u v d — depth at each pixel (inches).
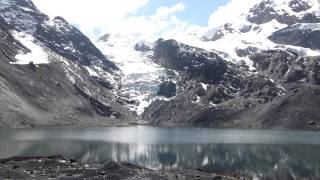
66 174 4640.8
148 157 6560.0
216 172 5388.8
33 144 7445.9
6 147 6894.7
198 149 7637.8
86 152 6786.4
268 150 7559.1
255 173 5378.9
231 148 7824.8
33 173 4623.5
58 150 6820.9
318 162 6225.4
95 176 4527.6
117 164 5027.1
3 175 4311.0
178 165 5876.0
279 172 5467.5
